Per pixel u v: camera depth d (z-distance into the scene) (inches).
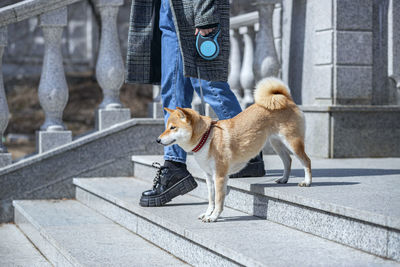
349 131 262.5
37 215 215.0
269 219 161.0
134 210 182.9
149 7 196.4
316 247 127.4
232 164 161.2
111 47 261.7
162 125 266.1
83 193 242.2
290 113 168.9
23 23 837.2
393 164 231.8
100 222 204.7
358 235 125.7
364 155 265.6
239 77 363.3
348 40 267.3
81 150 253.8
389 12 272.7
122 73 263.9
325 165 228.2
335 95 266.1
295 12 303.3
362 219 123.2
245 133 161.3
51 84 249.8
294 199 147.1
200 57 177.8
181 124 156.3
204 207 181.6
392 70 272.7
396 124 271.1
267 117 166.6
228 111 188.7
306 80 292.7
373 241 121.3
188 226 150.3
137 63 197.3
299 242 132.4
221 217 165.9
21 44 863.1
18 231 228.1
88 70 930.1
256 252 121.9
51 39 250.2
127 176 262.5
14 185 243.4
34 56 876.0
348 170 209.5
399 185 168.1
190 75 174.4
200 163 160.7
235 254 122.3
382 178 185.6
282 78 320.8
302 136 169.8
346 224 129.6
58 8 247.0
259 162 192.2
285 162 177.2
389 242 117.0
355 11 268.1
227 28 184.7
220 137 158.6
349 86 268.4
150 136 264.8
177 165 186.2
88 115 701.9
